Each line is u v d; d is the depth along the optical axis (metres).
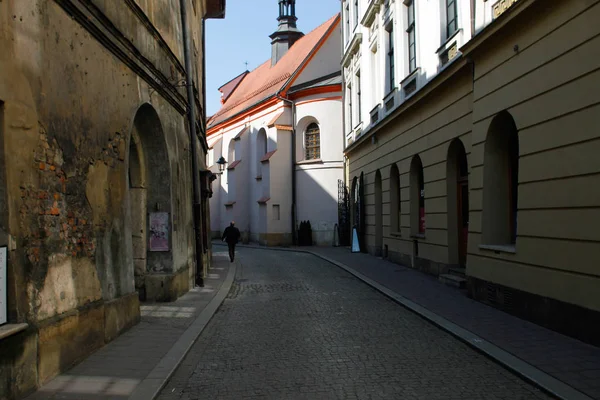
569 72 7.30
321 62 33.16
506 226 10.16
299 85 32.69
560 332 7.53
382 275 15.45
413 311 9.85
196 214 13.83
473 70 10.77
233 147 39.84
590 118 6.86
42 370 5.38
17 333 4.87
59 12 5.89
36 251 5.33
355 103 25.17
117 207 7.75
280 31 41.34
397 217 19.11
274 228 31.69
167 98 10.73
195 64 16.52
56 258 5.75
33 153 5.30
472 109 11.33
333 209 30.89
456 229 13.44
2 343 4.65
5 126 4.86
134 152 10.55
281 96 32.09
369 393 5.30
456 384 5.57
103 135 7.16
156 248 11.05
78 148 6.33
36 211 5.35
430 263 14.74
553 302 7.71
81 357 6.34
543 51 7.95
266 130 33.81
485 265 10.10
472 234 10.70
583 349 6.66
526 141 8.48
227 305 11.16
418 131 15.46
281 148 32.00
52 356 5.59
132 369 6.03
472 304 10.22
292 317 9.71
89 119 6.68
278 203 31.80
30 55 5.26
